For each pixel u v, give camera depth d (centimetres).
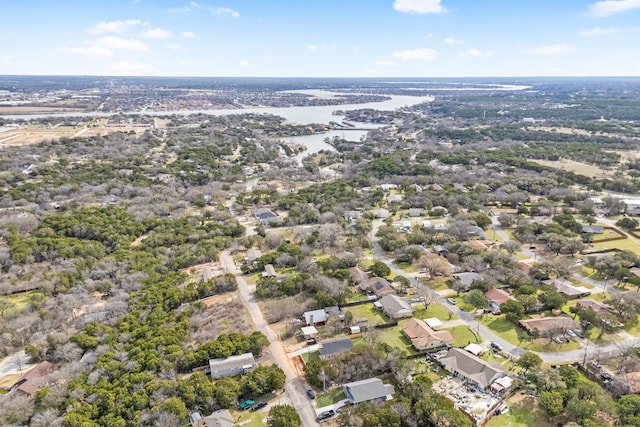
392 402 8481
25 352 11038
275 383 9106
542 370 8956
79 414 8400
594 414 8081
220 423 8138
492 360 10019
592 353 10231
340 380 9469
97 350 10606
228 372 9788
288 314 12312
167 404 8375
